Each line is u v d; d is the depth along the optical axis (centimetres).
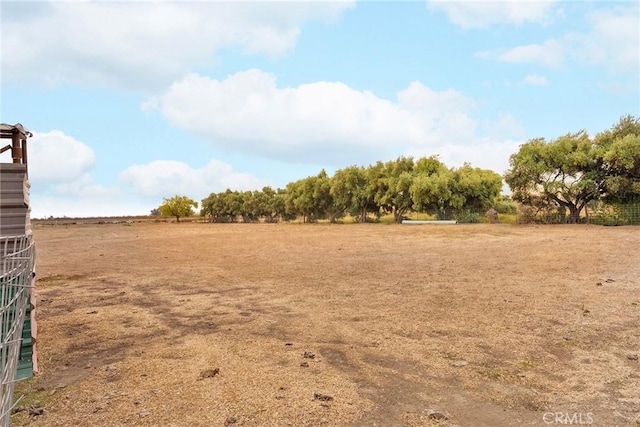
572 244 1841
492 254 1688
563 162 3247
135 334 743
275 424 409
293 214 6906
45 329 779
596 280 1115
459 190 4138
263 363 586
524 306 874
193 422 414
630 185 2984
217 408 444
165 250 2259
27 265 468
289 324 792
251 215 8062
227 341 692
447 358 599
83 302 1015
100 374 552
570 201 3353
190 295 1090
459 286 1098
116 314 891
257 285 1209
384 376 536
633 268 1260
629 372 539
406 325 766
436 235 2609
